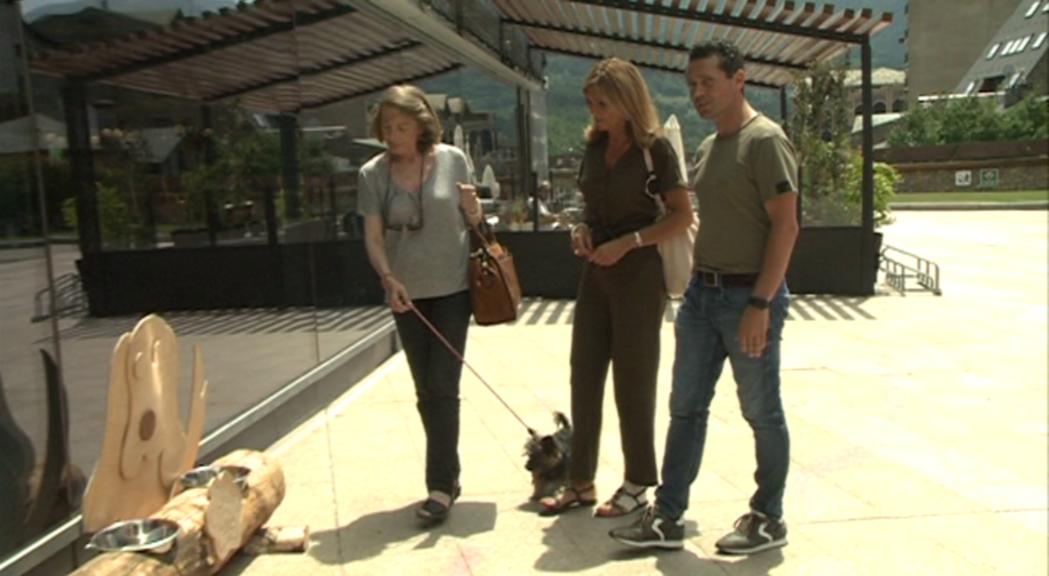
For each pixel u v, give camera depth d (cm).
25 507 311
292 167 610
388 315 809
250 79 548
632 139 386
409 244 406
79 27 369
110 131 393
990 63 8719
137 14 420
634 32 1284
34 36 340
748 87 1525
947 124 6356
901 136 6556
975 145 4684
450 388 411
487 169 1270
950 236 2194
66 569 325
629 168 384
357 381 698
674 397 371
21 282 320
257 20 556
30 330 323
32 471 317
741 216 345
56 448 332
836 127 1238
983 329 948
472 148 1184
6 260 312
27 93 330
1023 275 1412
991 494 462
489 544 384
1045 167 4528
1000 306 1097
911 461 519
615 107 376
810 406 644
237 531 332
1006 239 2092
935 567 370
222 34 509
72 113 364
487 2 1198
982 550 389
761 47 1229
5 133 318
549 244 1181
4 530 299
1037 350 840
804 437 565
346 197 723
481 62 1225
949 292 1216
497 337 917
